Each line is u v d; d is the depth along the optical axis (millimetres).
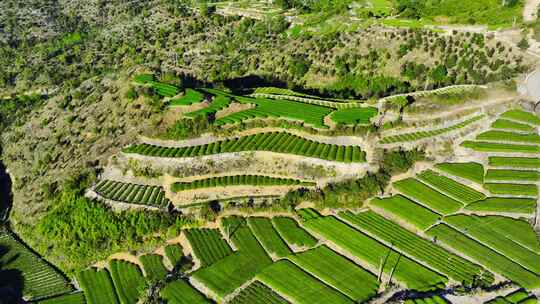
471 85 173500
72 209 139000
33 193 154375
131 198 136875
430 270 108125
